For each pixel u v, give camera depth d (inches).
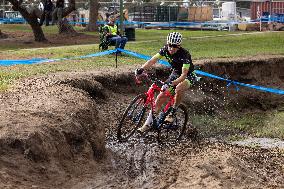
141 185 406.9
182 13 2060.8
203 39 1366.9
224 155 477.7
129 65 828.6
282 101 858.8
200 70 839.1
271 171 484.1
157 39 1366.9
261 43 1235.9
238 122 751.1
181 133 559.8
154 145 536.1
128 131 569.3
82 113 468.4
